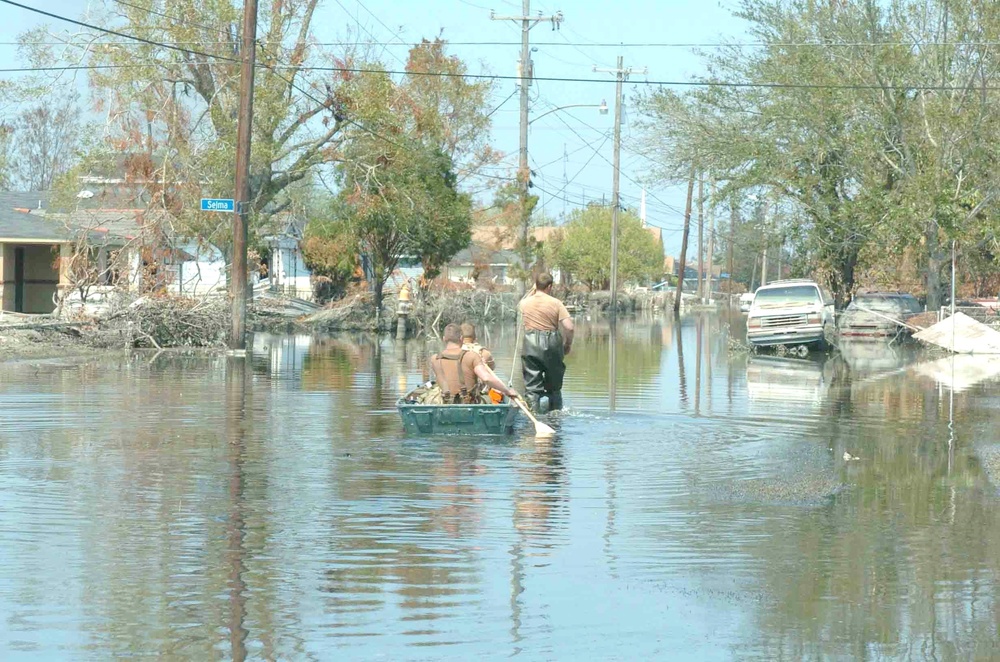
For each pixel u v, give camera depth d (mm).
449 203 87562
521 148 97000
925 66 73812
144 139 69438
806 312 62656
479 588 13695
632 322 114000
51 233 76625
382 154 75750
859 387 41812
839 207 80250
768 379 44906
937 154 71438
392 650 11516
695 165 84812
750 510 18359
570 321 32781
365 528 16703
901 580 14242
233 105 71750
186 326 60469
